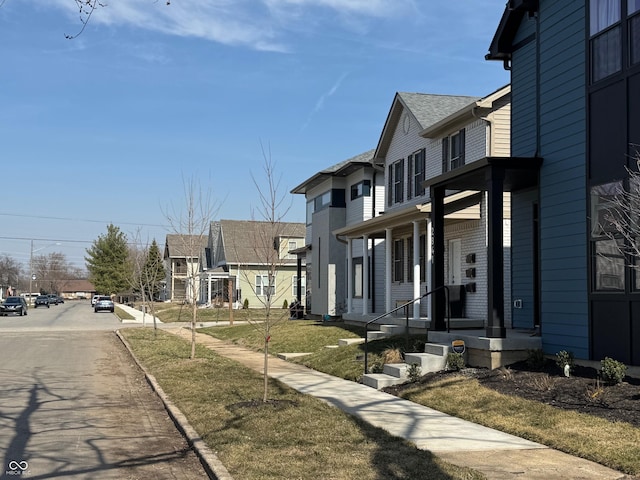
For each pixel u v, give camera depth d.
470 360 13.09
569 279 12.08
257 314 40.12
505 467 7.04
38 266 152.25
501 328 12.60
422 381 12.33
